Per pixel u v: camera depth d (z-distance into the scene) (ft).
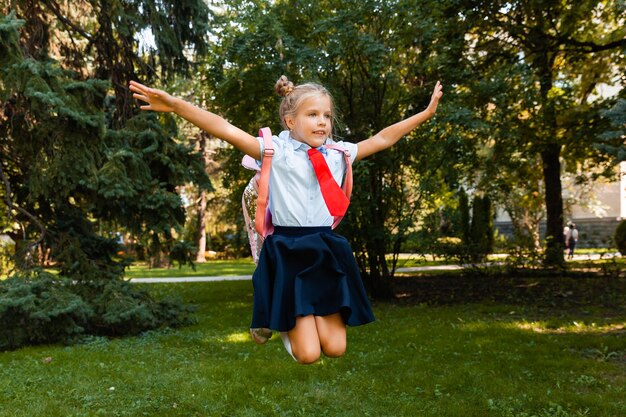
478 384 17.17
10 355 22.11
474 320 28.40
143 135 27.25
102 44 29.68
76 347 23.35
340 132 33.65
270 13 32.42
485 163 40.63
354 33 31.19
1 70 22.33
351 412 15.06
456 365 19.36
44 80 23.07
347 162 9.48
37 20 27.73
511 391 16.35
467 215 62.59
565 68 46.19
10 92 22.52
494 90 33.99
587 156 44.68
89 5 30.01
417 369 18.97
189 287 46.88
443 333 24.88
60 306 23.21
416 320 28.66
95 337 24.80
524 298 35.40
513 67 35.32
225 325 28.55
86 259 26.91
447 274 50.67
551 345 21.99
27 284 23.75
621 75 36.17
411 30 32.68
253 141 8.83
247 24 33.47
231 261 93.86
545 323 26.73
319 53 31.99
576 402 15.33
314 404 15.75
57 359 21.04
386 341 23.56
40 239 26.55
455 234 50.98
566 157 47.21
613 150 20.74
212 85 35.86
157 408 15.62
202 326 28.30
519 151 42.47
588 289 37.76
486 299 35.47
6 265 26.66
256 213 8.64
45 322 23.65
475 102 35.73
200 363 20.22
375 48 31.01
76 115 23.15
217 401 16.06
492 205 68.39
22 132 26.07
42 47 27.81
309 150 8.95
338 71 34.53
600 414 14.48
